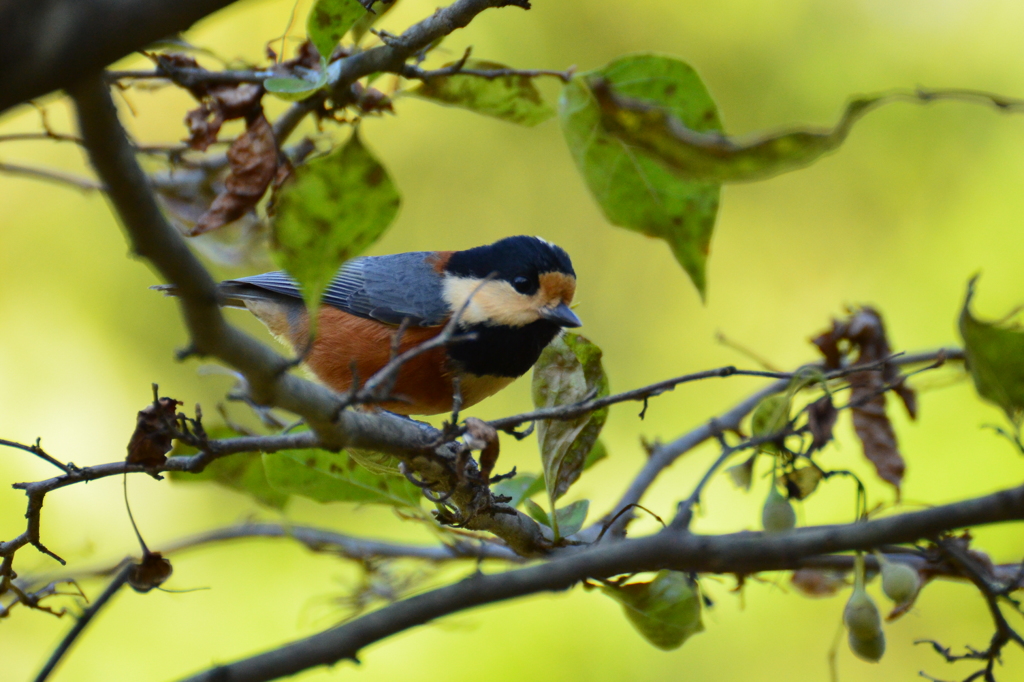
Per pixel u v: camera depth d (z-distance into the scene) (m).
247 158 6.61
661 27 16.67
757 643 12.64
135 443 5.02
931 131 15.95
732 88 16.45
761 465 13.62
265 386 4.12
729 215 16.69
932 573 6.21
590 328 16.69
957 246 15.41
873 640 5.60
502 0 6.08
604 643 12.55
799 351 15.78
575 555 4.89
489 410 15.88
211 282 3.63
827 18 16.53
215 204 6.59
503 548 7.67
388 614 4.89
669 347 16.34
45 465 14.07
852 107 4.36
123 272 15.93
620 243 17.03
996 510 4.36
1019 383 5.35
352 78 6.52
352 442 4.73
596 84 4.99
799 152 4.59
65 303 15.59
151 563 6.16
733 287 16.44
